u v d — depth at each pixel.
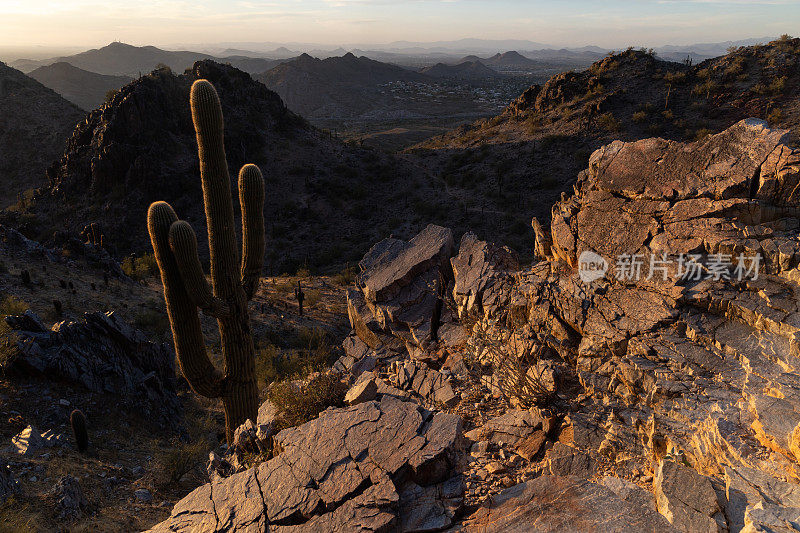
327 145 128.00
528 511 5.75
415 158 130.75
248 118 122.31
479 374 10.80
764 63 105.12
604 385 8.35
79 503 12.38
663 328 8.55
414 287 14.25
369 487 6.50
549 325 10.06
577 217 11.36
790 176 8.74
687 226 9.55
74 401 18.36
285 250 91.88
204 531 6.57
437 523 5.93
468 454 7.78
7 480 12.07
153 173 97.44
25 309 24.81
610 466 6.88
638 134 101.75
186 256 12.55
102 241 54.69
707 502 5.22
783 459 5.64
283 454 7.67
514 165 107.75
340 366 13.84
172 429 20.84
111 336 21.53
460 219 91.69
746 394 6.79
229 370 15.15
